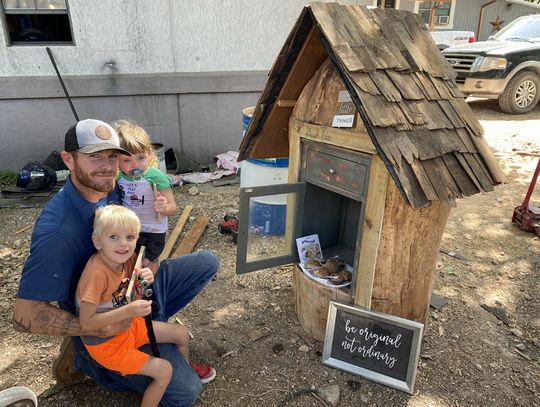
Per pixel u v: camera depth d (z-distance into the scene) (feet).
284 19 18.97
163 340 6.87
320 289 8.15
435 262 8.04
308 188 8.67
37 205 15.71
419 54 7.59
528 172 18.75
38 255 5.30
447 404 7.19
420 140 6.57
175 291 7.74
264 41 19.11
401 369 7.45
